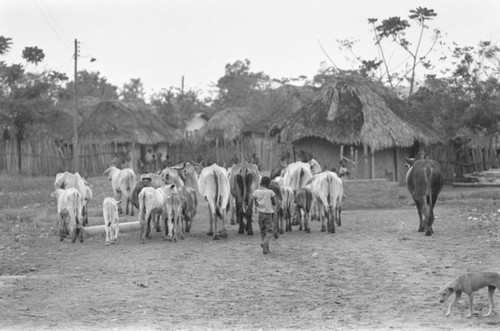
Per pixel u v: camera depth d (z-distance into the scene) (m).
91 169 52.84
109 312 11.08
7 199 32.09
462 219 22.92
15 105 50.66
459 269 13.91
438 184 19.53
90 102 76.19
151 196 19.02
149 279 13.73
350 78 39.44
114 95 104.00
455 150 44.03
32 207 30.11
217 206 19.84
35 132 52.75
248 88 93.38
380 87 41.00
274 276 13.92
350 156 37.62
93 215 27.08
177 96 100.44
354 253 16.41
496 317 10.23
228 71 107.56
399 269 14.19
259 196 16.72
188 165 23.89
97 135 55.94
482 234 18.86
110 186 41.78
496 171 41.34
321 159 38.28
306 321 10.37
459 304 11.11
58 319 10.63
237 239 19.58
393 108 39.12
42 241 19.78
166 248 17.91
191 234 21.00
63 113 56.22
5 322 10.44
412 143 37.06
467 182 41.72
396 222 22.92
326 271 14.32
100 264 15.62
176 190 19.50
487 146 43.78
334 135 36.81
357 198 29.64
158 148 60.97
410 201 30.80
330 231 20.41
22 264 15.79
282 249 17.38
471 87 41.84
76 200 19.53
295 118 38.69
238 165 20.64
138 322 10.41
